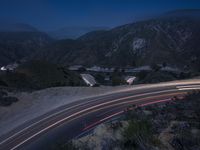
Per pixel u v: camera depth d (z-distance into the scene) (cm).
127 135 1074
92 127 2214
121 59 18050
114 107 2784
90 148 1181
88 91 3547
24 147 1867
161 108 1892
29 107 2781
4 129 2194
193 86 3638
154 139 1005
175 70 12338
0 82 4409
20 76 5438
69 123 2333
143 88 3691
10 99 2973
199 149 868
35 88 4309
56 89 3628
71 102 3003
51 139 1977
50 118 2467
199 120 1248
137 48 18800
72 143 1288
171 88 3578
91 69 15988
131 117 1681
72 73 9656
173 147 945
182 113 1464
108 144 1127
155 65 14500
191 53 15825
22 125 2284
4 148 1867
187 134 998
